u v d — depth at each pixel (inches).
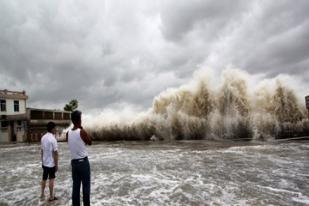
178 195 211.8
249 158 382.6
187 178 272.1
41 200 213.8
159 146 638.5
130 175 296.5
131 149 588.4
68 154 546.9
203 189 226.8
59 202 207.0
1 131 1302.9
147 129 989.2
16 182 285.9
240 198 197.3
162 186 242.5
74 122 189.9
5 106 1376.7
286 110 815.7
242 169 307.7
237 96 863.7
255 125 808.3
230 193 211.8
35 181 288.7
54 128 231.9
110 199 207.3
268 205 178.9
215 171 302.7
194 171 307.1
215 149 513.3
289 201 187.2
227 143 644.1
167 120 948.0
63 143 978.1
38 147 790.5
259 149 479.2
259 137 780.6
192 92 952.3
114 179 278.8
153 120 976.9
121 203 196.2
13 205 203.6
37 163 426.9
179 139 921.5
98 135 1083.3
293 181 245.9
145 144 726.5
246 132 820.0
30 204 204.4
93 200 205.6
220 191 218.7
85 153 185.9
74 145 183.8
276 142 609.0
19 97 1449.3
